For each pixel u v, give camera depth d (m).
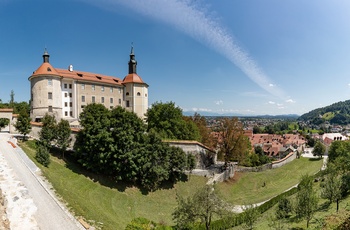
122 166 34.56
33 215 17.23
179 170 40.72
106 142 33.84
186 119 61.41
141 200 34.00
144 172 36.38
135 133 36.56
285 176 56.50
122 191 34.09
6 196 18.66
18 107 74.94
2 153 28.06
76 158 37.56
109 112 37.41
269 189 46.31
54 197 20.34
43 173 24.58
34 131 41.12
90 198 28.39
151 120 53.25
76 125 57.28
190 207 21.03
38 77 55.34
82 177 33.12
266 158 82.94
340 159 37.62
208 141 58.22
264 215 30.19
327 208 25.19
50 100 55.84
